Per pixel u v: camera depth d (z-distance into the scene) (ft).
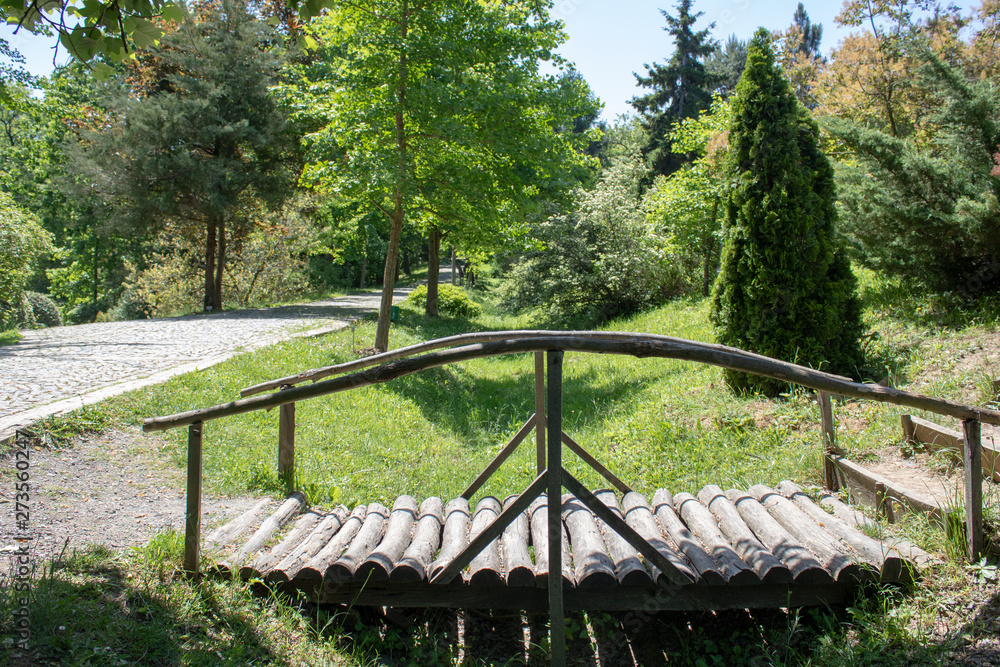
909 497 13.50
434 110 38.68
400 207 42.68
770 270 24.34
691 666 12.29
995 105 27.37
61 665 9.46
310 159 67.62
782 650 12.09
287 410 18.81
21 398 24.56
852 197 28.60
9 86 80.33
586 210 69.92
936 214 25.41
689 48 119.55
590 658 12.70
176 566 12.91
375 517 15.40
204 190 68.08
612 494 16.56
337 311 69.97
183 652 10.41
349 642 12.49
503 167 45.73
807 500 14.98
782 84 25.50
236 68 69.97
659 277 66.28
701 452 21.16
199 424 12.91
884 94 55.01
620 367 39.19
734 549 13.20
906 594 11.75
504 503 16.37
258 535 14.67
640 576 12.08
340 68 41.70
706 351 11.43
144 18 11.48
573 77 47.85
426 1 39.37
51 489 17.07
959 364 21.79
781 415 21.79
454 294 83.25
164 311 90.22
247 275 93.86
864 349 24.98
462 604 12.52
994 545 11.93
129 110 65.72
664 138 118.32
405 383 36.40
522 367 48.26
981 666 9.90
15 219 50.21
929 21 57.26
